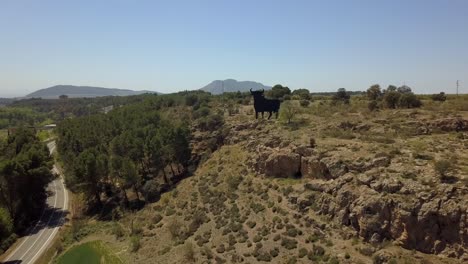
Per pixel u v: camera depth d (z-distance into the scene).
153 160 72.44
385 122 53.00
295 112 67.56
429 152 39.41
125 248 52.75
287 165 49.56
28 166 72.25
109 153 82.31
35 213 76.56
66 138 97.12
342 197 37.94
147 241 52.28
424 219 30.97
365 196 35.69
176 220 54.56
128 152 75.56
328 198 39.97
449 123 48.66
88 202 78.19
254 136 63.88
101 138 92.25
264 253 38.88
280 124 63.31
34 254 59.47
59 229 68.94
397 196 33.44
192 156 74.44
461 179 31.91
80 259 53.31
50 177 77.62
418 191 32.66
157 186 70.31
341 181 39.31
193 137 77.88
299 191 44.44
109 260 50.22
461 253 28.88
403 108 60.66
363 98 81.69
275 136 56.41
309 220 40.25
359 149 42.91
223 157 66.81
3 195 69.38
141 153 75.44
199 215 52.12
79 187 72.50
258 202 48.31
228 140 70.62
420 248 30.97
